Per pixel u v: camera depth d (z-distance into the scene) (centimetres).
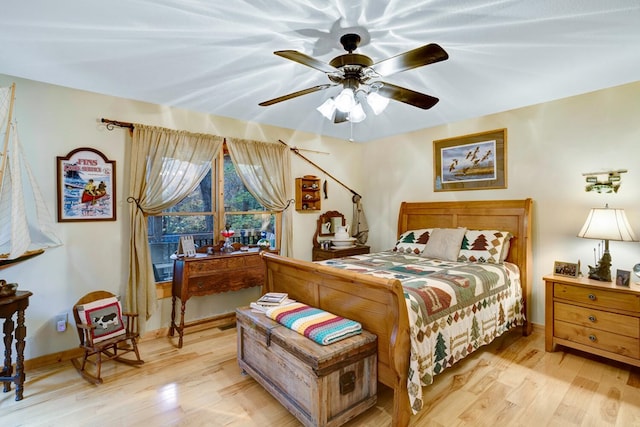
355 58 198
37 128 268
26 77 261
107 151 300
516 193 351
